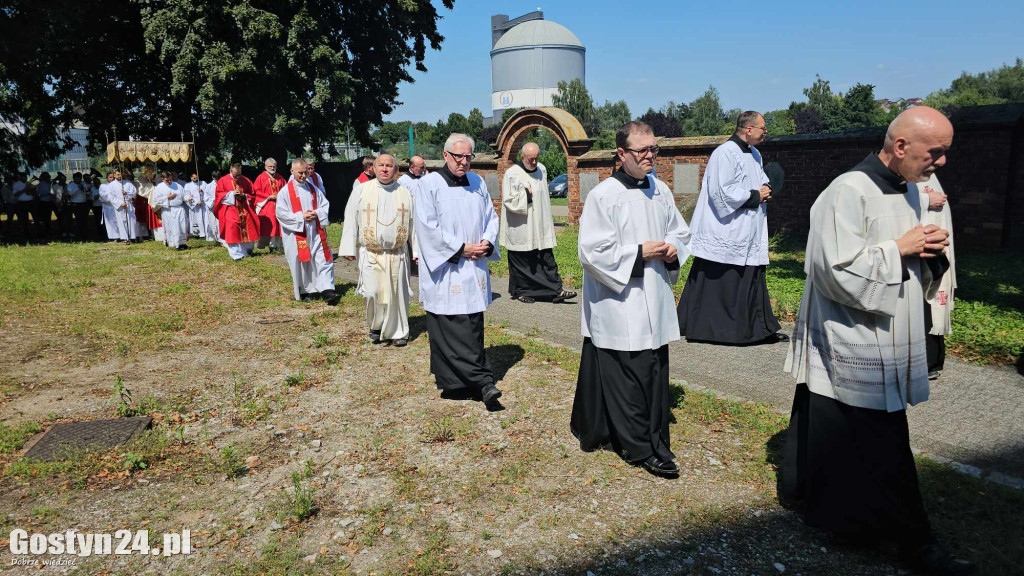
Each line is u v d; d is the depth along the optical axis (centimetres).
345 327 790
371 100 2561
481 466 422
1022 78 7212
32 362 670
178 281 1125
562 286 933
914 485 315
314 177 917
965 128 1117
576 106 5044
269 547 338
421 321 805
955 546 319
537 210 887
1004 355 603
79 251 1556
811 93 4956
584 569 316
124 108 2352
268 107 2077
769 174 1365
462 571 317
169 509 382
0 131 2323
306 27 2012
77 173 1923
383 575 315
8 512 380
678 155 1580
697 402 509
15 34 1750
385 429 486
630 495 382
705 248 670
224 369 639
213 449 461
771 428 462
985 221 1121
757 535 339
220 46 1905
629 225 394
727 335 672
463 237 524
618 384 405
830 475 324
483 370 520
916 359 314
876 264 295
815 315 328
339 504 383
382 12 2445
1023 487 373
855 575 306
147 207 1783
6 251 1540
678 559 321
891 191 306
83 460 441
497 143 1989
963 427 459
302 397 557
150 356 687
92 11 2042
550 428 476
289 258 915
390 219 667
